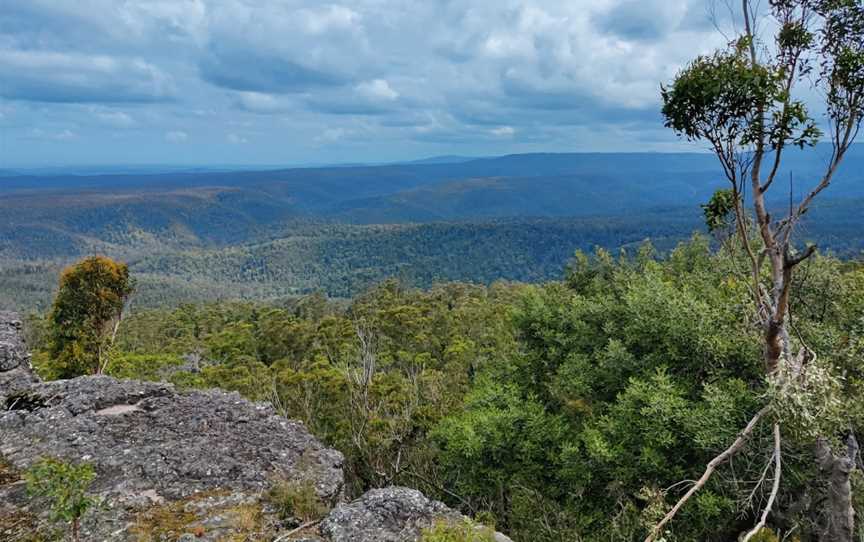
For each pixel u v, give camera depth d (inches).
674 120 306.2
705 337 440.5
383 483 647.8
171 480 322.7
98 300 1146.0
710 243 831.1
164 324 2605.8
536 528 450.9
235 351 1533.0
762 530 333.1
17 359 514.6
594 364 557.3
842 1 295.3
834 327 456.1
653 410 406.6
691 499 397.4
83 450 352.8
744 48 292.8
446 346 1400.1
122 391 448.1
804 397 284.2
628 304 540.1
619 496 426.9
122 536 266.8
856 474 363.9
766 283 486.3
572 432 504.1
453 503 616.1
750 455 398.9
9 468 332.5
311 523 293.4
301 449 377.7
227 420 414.0
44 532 266.8
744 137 295.9
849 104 304.2
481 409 541.3
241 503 303.3
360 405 749.3
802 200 322.3
